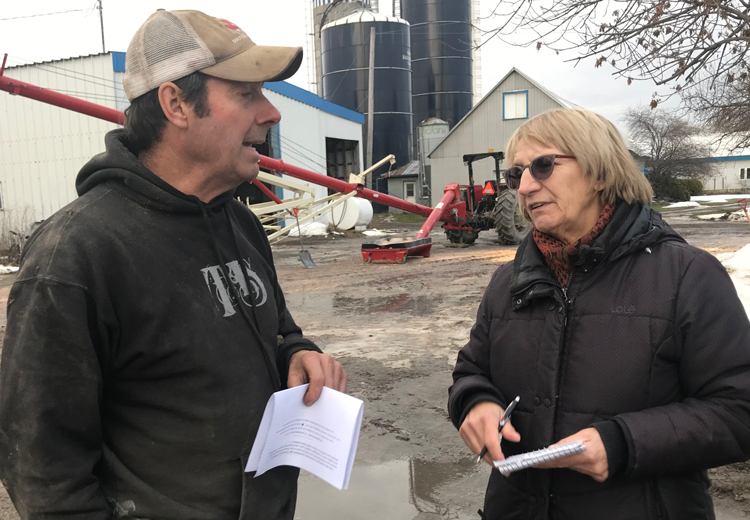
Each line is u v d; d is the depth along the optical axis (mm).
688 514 1180
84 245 1025
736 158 46750
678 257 1217
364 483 2654
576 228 1315
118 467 1106
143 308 1064
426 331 5359
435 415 3402
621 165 1241
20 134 15125
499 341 1380
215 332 1138
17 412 964
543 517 1248
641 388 1184
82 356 1000
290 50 1187
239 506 1158
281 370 1419
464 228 12523
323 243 15461
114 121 7984
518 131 1383
